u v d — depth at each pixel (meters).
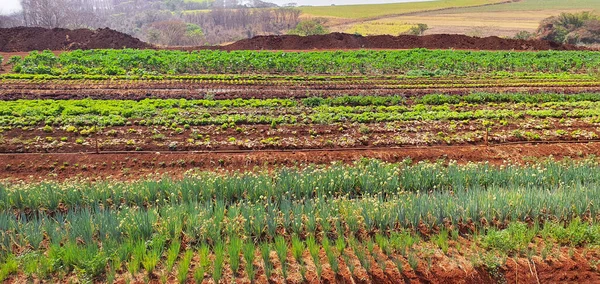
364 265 11.52
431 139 20.52
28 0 71.75
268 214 12.72
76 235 12.09
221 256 11.36
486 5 118.19
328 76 30.77
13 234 12.19
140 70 30.55
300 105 24.34
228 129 21.03
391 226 12.82
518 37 61.50
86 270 10.95
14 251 11.90
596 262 12.05
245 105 24.16
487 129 20.42
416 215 12.85
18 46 40.00
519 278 11.66
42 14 63.88
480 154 19.38
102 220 12.37
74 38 41.47
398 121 22.38
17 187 14.37
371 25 90.44
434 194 14.15
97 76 28.92
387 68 33.72
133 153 18.78
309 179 14.92
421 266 11.68
